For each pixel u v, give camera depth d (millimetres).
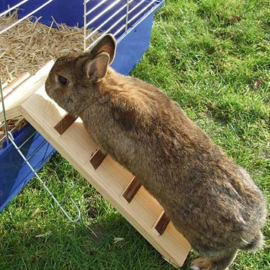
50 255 527
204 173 485
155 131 500
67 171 608
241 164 647
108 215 574
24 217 553
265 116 713
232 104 721
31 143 565
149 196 540
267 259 550
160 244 516
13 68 689
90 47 650
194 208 481
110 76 532
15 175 555
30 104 520
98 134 522
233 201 479
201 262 526
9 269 510
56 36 760
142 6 739
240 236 478
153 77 750
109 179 524
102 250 540
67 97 523
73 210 569
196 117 707
